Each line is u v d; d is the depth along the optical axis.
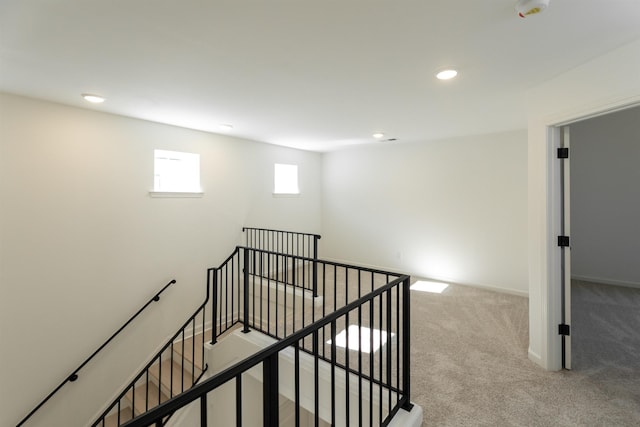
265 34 1.68
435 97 2.75
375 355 2.62
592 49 1.84
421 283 4.73
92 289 3.24
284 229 5.48
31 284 2.86
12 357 2.77
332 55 1.94
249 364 0.95
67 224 3.06
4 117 2.67
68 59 1.98
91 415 3.25
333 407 1.39
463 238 4.65
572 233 4.71
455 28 1.63
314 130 4.14
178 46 1.82
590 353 2.59
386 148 5.40
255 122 3.69
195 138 4.12
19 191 2.77
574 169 4.65
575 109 2.08
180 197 3.97
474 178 4.53
